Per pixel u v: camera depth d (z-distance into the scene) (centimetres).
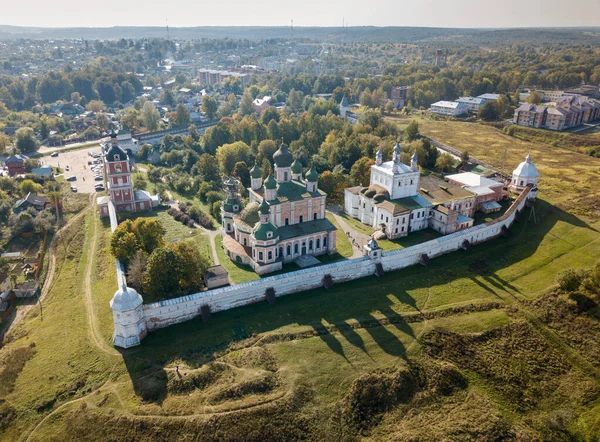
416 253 12375
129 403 7862
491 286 11512
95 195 18025
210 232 14600
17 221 14450
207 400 7856
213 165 19700
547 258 12762
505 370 9006
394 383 8431
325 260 12344
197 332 9656
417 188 14512
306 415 7794
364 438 7625
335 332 9675
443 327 9856
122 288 9138
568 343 9725
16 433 7525
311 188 12838
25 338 9838
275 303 10656
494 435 7706
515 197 16425
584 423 8106
